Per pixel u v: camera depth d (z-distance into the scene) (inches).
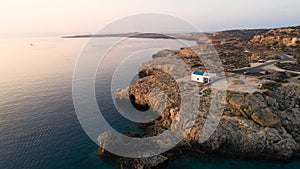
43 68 4365.2
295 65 3048.7
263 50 4510.3
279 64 3127.5
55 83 3257.9
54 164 1497.3
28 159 1533.0
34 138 1786.4
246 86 2201.0
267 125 1715.1
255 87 2171.5
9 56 5979.3
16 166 1464.1
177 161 1557.6
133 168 1432.1
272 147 1592.0
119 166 1488.7
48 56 5920.3
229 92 2030.0
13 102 2506.2
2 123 2009.1
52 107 2378.2
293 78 2439.7
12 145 1685.5
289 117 1846.7
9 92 2859.3
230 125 1729.8
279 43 4965.6
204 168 1491.1
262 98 1926.7
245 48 4889.3
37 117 2143.2
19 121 2055.9
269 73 2664.9
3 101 2532.0
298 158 1572.3
